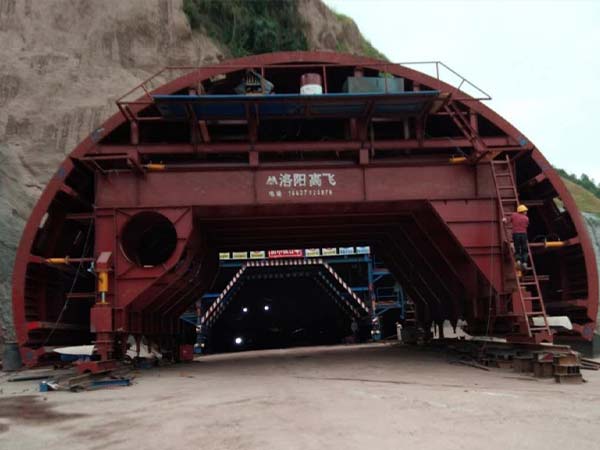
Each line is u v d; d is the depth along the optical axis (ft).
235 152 47.75
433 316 75.41
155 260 63.82
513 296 43.88
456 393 27.96
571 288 52.44
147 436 19.27
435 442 16.89
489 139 49.49
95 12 109.70
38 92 98.07
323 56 48.24
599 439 16.98
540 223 56.65
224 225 57.31
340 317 136.77
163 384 37.17
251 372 46.03
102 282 44.16
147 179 46.96
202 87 47.78
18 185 84.58
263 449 16.69
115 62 107.45
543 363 35.14
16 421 23.48
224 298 116.47
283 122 53.42
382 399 26.37
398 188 47.75
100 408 26.55
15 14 105.50
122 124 47.85
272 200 46.96
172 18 115.85
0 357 61.41
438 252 57.26
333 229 65.05
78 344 56.13
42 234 48.80
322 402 25.91
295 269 118.83
